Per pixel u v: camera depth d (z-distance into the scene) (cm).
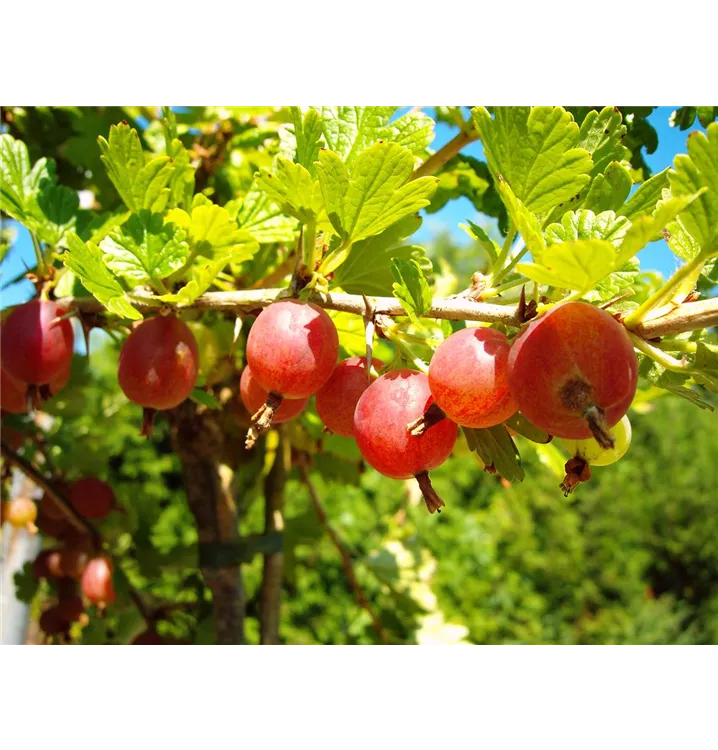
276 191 13
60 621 26
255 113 27
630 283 12
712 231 11
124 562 32
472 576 105
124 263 14
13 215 17
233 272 23
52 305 16
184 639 26
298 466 32
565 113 13
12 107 28
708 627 121
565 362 10
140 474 64
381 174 12
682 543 129
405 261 12
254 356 12
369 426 12
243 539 26
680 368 11
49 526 25
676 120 20
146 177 16
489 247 14
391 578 33
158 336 14
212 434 25
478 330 11
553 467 25
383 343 29
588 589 119
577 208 14
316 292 14
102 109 27
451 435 12
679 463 138
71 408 29
